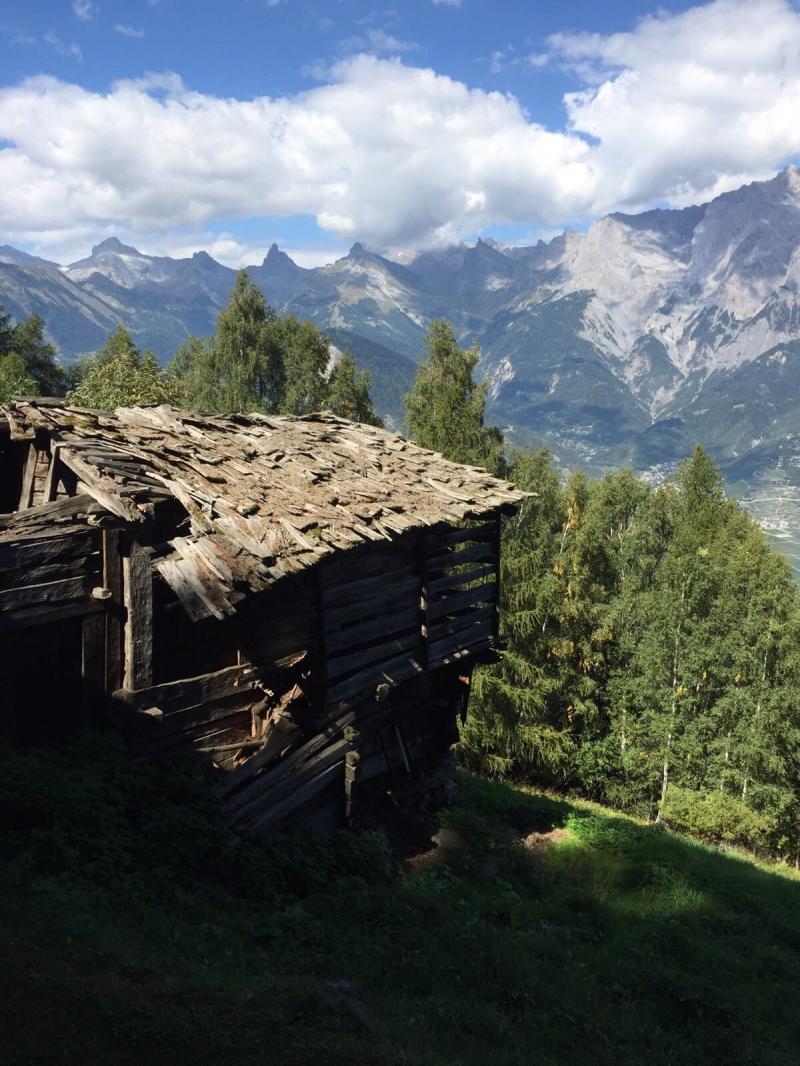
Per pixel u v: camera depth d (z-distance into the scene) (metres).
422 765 17.53
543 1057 8.28
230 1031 6.54
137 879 8.98
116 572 11.24
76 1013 6.23
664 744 35.62
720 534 47.56
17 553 10.38
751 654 34.94
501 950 10.87
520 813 20.36
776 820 33.12
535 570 36.97
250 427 15.41
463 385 42.22
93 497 11.27
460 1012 8.70
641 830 20.62
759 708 34.38
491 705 32.53
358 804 15.70
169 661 12.09
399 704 16.34
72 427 12.12
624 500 50.16
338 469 14.61
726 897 17.03
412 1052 7.16
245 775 12.12
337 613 13.66
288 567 11.15
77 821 9.25
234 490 12.29
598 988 11.02
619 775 37.78
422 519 13.82
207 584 10.74
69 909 7.68
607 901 15.36
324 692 13.38
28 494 12.17
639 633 39.19
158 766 11.30
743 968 13.20
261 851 11.16
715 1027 10.71
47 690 10.96
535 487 43.50
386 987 8.79
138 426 13.34
